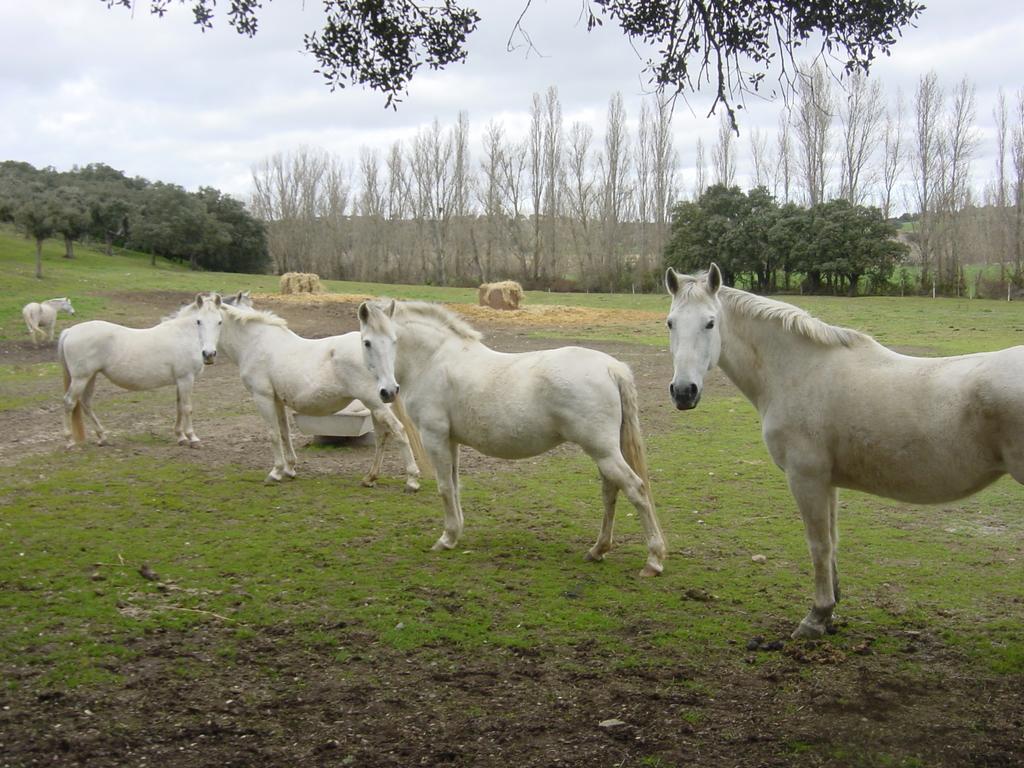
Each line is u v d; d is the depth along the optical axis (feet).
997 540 22.12
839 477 15.01
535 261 185.98
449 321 21.22
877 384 14.15
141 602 17.22
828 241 136.36
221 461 32.35
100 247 191.31
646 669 14.07
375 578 18.98
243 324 28.96
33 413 42.83
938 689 13.25
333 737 11.79
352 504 25.98
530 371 19.56
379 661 14.44
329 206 218.79
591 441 18.94
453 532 21.34
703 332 15.30
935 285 141.69
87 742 11.55
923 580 18.90
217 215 198.59
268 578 18.94
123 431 38.32
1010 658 14.39
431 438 21.03
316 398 27.81
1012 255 149.18
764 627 16.15
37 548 20.85
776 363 15.28
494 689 13.34
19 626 15.76
